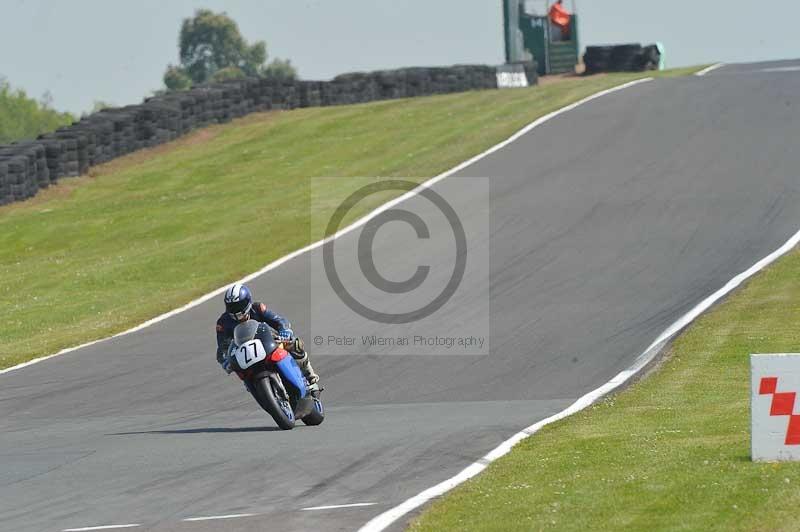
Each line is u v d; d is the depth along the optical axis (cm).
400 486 3328
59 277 9344
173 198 12069
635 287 7375
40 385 6016
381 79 17788
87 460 4000
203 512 3106
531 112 13738
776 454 3253
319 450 3934
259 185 12175
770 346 5791
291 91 16662
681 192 9694
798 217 8750
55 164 13062
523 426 4319
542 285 7575
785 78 14575
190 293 8212
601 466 3397
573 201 9681
